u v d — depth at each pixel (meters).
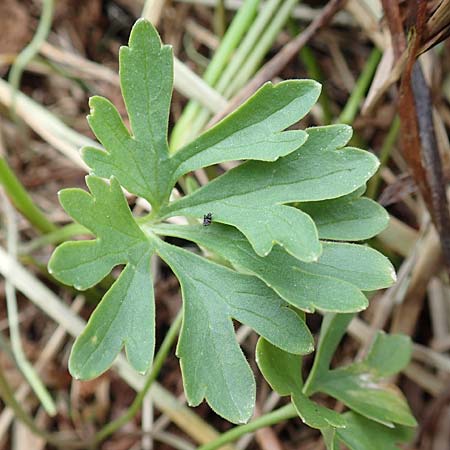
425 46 0.17
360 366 0.18
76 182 0.25
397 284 0.21
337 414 0.16
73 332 0.22
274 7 0.22
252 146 0.15
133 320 0.15
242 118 0.16
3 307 0.24
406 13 0.18
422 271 0.21
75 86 0.26
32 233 0.24
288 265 0.15
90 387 0.23
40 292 0.23
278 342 0.15
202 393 0.15
